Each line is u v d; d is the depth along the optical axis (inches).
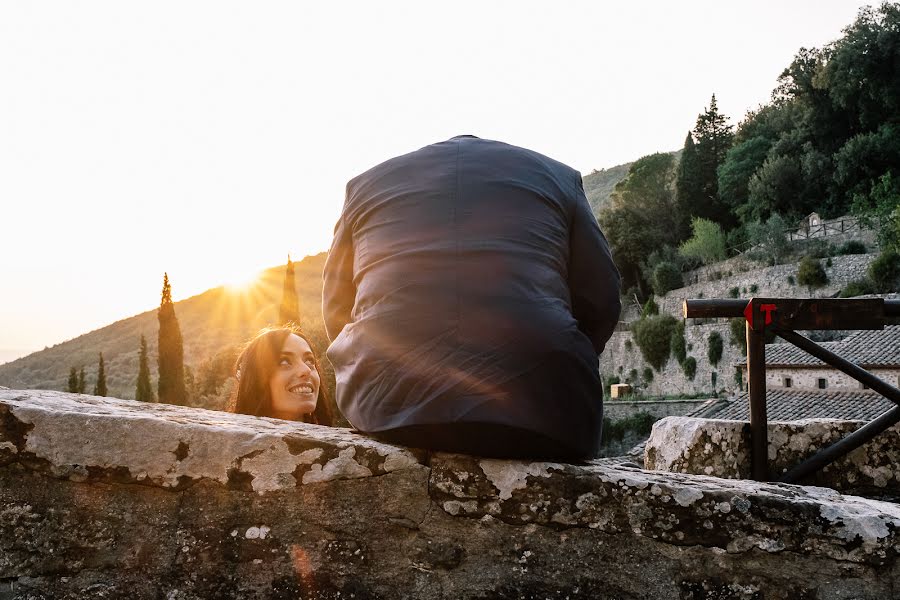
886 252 2169.0
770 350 1400.1
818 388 1262.3
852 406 1152.2
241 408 147.3
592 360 81.1
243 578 76.7
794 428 156.6
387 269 83.3
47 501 76.5
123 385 6363.2
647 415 2197.3
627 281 3602.4
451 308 78.3
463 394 75.1
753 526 78.2
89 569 76.1
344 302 94.2
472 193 85.4
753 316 152.7
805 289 2379.4
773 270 2475.4
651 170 3700.8
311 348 151.8
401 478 78.6
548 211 87.0
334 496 78.1
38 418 77.0
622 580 77.4
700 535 77.9
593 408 80.7
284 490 77.7
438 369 76.4
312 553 77.3
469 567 77.8
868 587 77.4
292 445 78.4
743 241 3134.8
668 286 2945.4
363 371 81.3
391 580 77.4
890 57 2810.0
